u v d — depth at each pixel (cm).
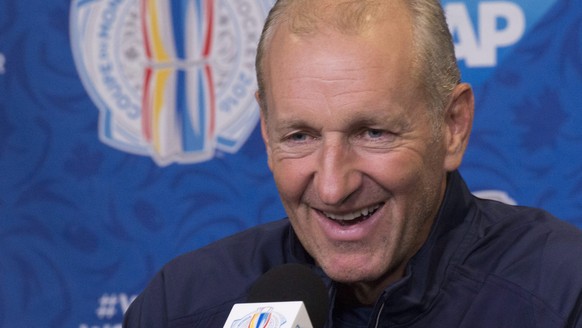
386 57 380
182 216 723
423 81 392
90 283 735
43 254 741
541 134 669
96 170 733
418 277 439
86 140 734
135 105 727
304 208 402
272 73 391
